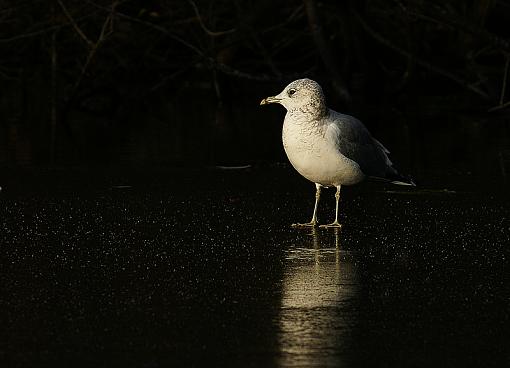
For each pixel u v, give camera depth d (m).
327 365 7.75
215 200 14.31
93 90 25.59
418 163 17.34
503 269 10.58
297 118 12.59
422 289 9.84
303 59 28.75
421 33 27.45
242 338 8.34
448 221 12.91
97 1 25.22
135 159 17.77
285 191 15.03
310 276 10.29
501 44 23.03
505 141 19.75
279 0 25.88
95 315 8.96
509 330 8.59
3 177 15.98
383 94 25.89
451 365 7.77
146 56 28.08
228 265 10.73
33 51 28.91
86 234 12.14
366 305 9.29
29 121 23.08
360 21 25.83
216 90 27.75
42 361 7.80
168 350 8.05
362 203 14.17
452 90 27.73
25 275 10.29
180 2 26.38
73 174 16.27
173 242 11.78
